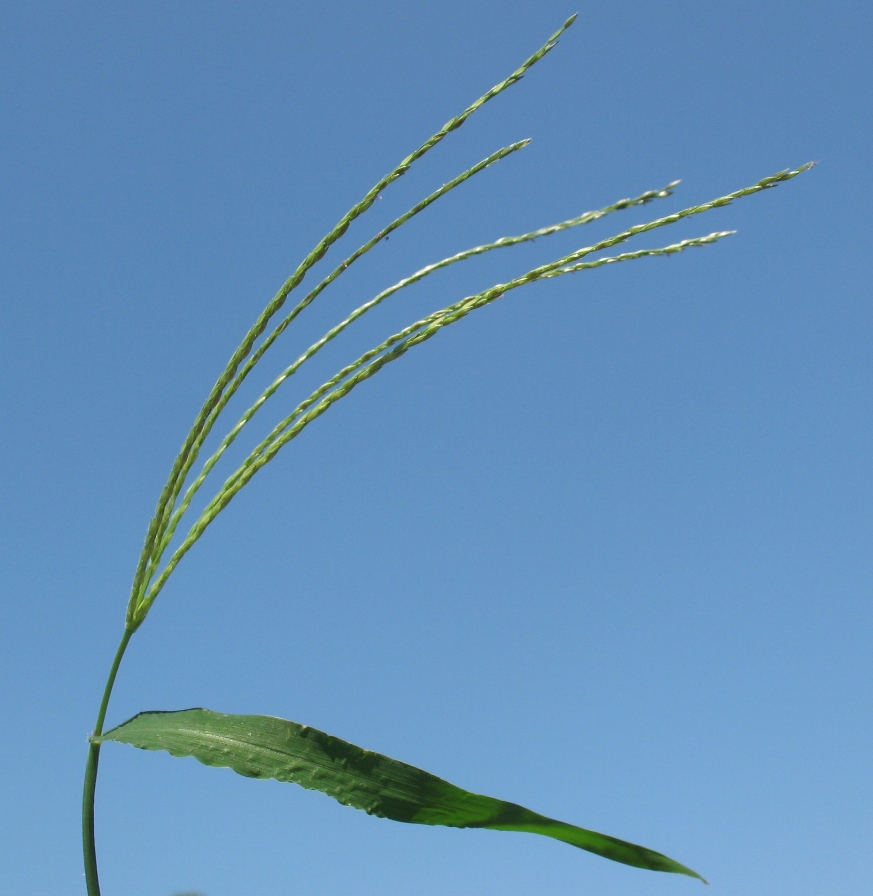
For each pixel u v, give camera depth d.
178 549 0.28
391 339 0.27
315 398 0.27
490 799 0.27
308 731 0.28
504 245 0.26
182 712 0.28
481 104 0.26
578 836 0.27
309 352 0.27
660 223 0.26
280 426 0.28
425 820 0.27
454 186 0.27
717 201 0.26
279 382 0.28
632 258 0.26
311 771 0.27
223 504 0.28
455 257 0.27
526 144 0.26
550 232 0.26
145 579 0.28
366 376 0.27
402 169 0.26
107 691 0.28
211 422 0.28
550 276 0.26
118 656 0.28
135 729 0.28
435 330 0.27
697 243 0.26
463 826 0.27
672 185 0.25
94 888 0.27
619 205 0.25
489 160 0.26
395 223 0.27
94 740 0.28
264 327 0.27
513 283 0.26
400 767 0.27
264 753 0.28
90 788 0.27
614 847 0.27
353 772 0.27
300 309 0.27
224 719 0.28
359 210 0.26
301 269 0.27
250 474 0.28
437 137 0.26
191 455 0.28
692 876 0.26
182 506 0.28
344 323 0.27
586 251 0.26
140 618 0.28
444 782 0.27
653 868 0.27
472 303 0.27
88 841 0.27
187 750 0.28
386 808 0.27
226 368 0.27
